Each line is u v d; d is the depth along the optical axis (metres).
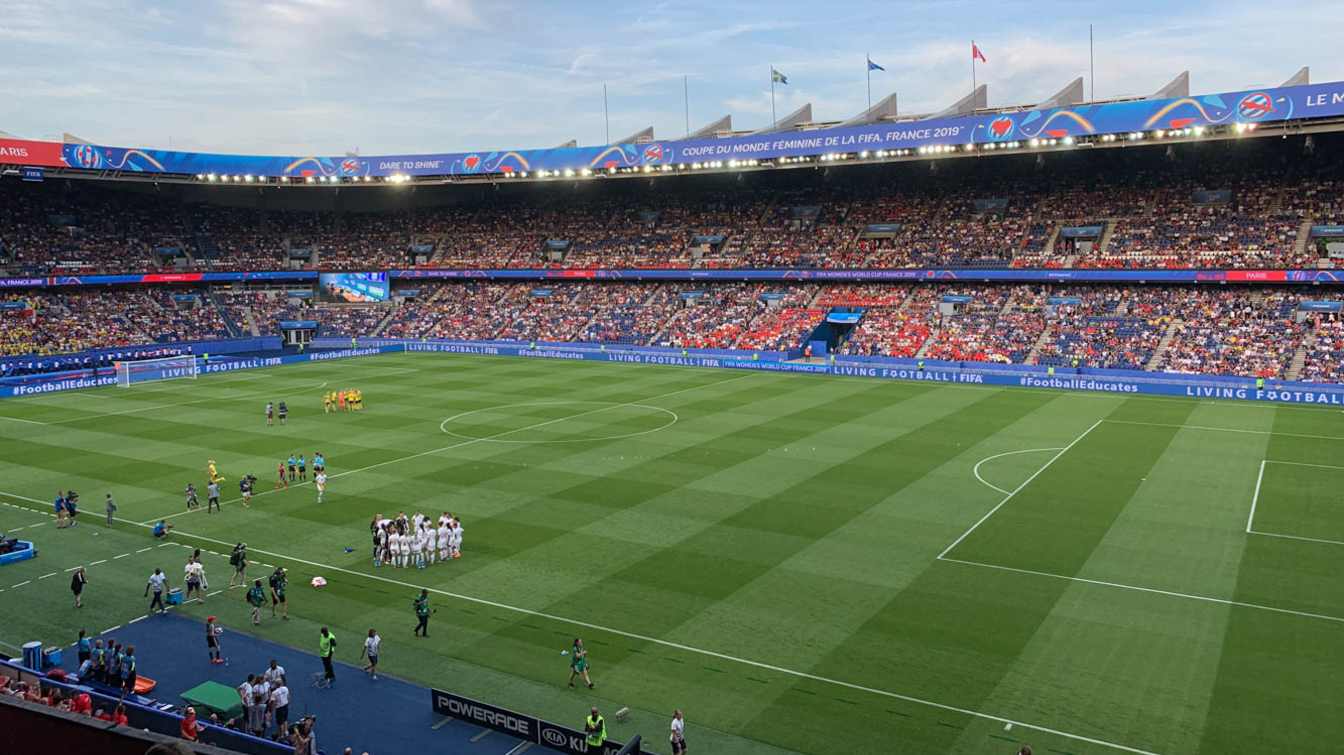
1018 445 57.19
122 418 69.62
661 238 121.00
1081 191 103.88
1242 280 86.12
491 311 121.62
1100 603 32.59
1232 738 23.73
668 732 24.81
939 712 25.48
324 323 121.69
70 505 44.16
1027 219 103.06
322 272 125.25
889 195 114.69
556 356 108.06
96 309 106.75
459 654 29.86
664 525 42.06
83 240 111.75
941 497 45.84
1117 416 66.94
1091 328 89.94
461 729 25.50
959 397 76.38
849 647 29.56
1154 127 82.25
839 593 33.91
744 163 106.38
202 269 115.88
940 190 112.19
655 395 78.56
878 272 103.06
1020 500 45.19
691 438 60.31
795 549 38.66
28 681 25.58
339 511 45.34
